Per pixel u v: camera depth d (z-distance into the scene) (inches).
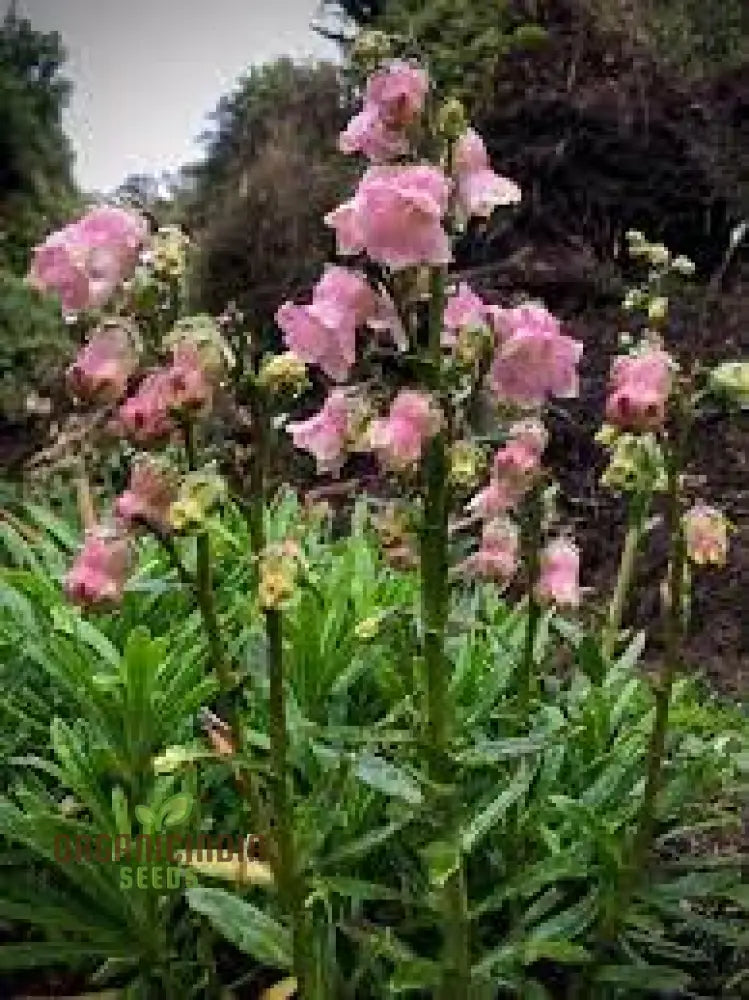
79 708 124.6
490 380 89.6
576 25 252.8
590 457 211.0
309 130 270.2
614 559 201.6
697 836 132.9
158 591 93.7
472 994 99.7
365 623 98.5
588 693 121.0
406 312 89.3
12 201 331.6
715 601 191.5
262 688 107.7
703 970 116.2
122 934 107.8
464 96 249.0
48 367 285.4
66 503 168.2
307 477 217.8
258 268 254.8
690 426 92.3
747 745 122.9
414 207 83.9
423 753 96.3
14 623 128.8
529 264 234.2
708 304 229.9
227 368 85.4
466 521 94.2
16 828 105.5
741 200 236.7
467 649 119.7
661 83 247.4
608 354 224.4
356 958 107.7
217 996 108.3
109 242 87.5
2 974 113.1
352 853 98.1
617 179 239.9
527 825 111.7
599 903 105.4
